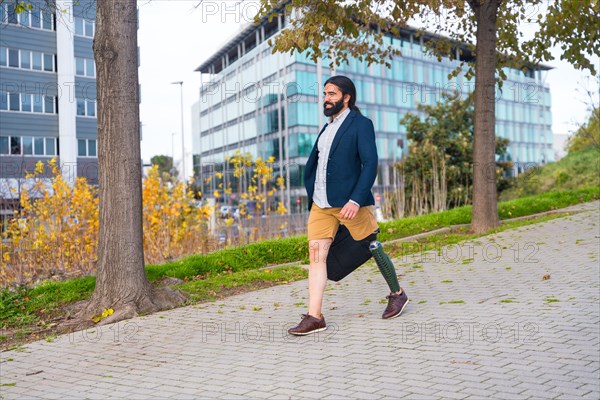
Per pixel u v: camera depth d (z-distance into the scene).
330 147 5.09
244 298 7.16
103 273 6.58
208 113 59.56
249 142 48.81
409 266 8.71
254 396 3.68
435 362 4.14
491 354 4.25
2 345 5.58
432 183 17.44
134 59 6.68
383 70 46.06
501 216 14.53
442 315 5.52
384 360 4.26
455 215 13.60
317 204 5.15
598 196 17.84
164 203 11.29
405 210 17.39
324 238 5.21
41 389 4.14
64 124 40.22
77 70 40.62
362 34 12.29
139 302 6.57
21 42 38.53
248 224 12.28
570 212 14.45
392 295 5.60
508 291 6.46
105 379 4.29
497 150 23.78
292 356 4.54
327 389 3.72
